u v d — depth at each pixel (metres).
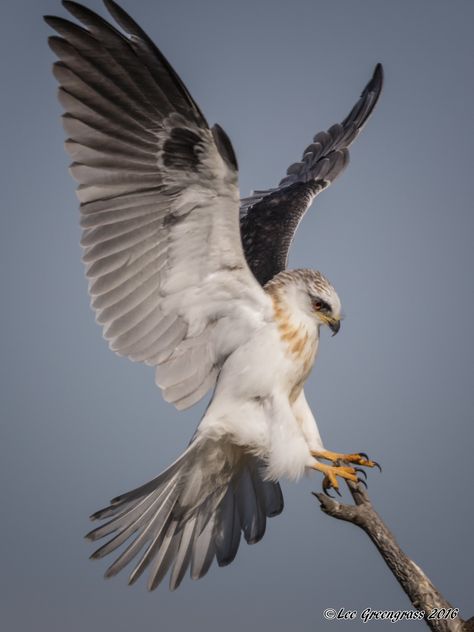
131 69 9.64
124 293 10.75
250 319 11.02
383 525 9.30
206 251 10.61
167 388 11.33
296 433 10.95
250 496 11.47
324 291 11.21
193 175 10.04
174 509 11.02
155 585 10.88
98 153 10.06
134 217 10.41
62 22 9.44
